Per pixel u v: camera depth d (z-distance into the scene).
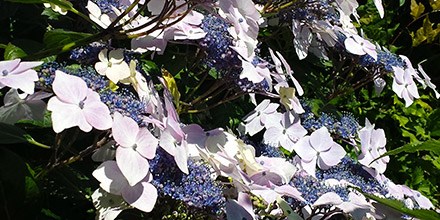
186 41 0.63
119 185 0.49
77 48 0.57
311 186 0.61
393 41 1.13
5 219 0.51
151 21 0.53
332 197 0.58
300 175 0.64
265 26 0.79
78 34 0.53
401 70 0.81
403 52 1.24
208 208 0.53
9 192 0.51
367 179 0.69
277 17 0.79
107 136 0.52
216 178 0.58
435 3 1.05
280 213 0.60
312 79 0.85
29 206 0.52
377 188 0.66
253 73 0.64
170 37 0.61
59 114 0.47
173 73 0.68
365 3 1.18
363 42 0.80
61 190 0.58
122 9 0.62
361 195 0.63
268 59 0.78
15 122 0.54
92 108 0.49
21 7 0.67
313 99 0.80
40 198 0.52
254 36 0.60
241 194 0.55
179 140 0.51
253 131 0.68
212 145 0.57
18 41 0.61
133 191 0.49
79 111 0.48
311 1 0.78
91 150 0.53
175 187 0.51
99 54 0.55
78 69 0.54
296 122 0.68
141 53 0.65
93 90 0.52
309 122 0.72
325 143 0.66
